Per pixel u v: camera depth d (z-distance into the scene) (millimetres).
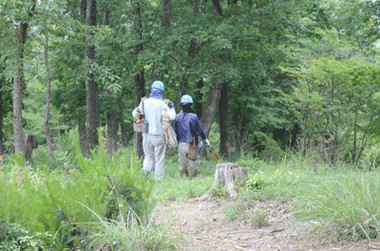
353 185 3705
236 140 21938
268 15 13445
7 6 7641
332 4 17453
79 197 2883
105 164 3057
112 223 2930
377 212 3035
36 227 2654
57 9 8109
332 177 5113
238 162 8977
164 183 6590
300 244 3109
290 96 14859
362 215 3107
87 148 12797
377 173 3885
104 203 2977
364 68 11328
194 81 13055
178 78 14125
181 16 15648
